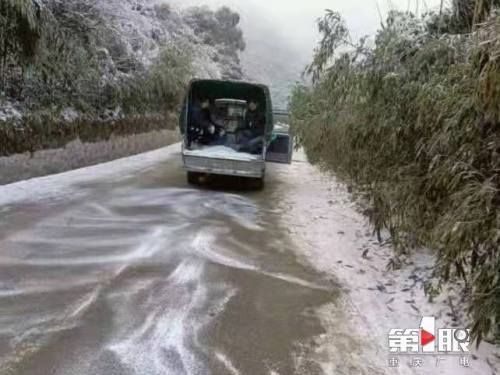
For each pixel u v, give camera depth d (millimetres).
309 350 2973
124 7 16531
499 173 2908
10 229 5188
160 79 15430
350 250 5258
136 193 7660
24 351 2746
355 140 5734
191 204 7102
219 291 3834
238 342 3020
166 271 4203
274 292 3906
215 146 9641
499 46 2490
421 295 3883
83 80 10266
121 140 12523
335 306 3686
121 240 5047
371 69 4910
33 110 8594
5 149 7582
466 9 4812
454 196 3062
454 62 3979
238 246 5160
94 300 3504
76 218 5844
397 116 4520
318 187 9797
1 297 3473
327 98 7570
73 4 10023
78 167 10047
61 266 4188
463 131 3164
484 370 2814
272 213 7016
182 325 3195
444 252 3104
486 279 2703
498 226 2631
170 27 24594
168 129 17188
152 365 2684
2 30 6996
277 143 9797
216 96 9984
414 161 4344
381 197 4836
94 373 2570
